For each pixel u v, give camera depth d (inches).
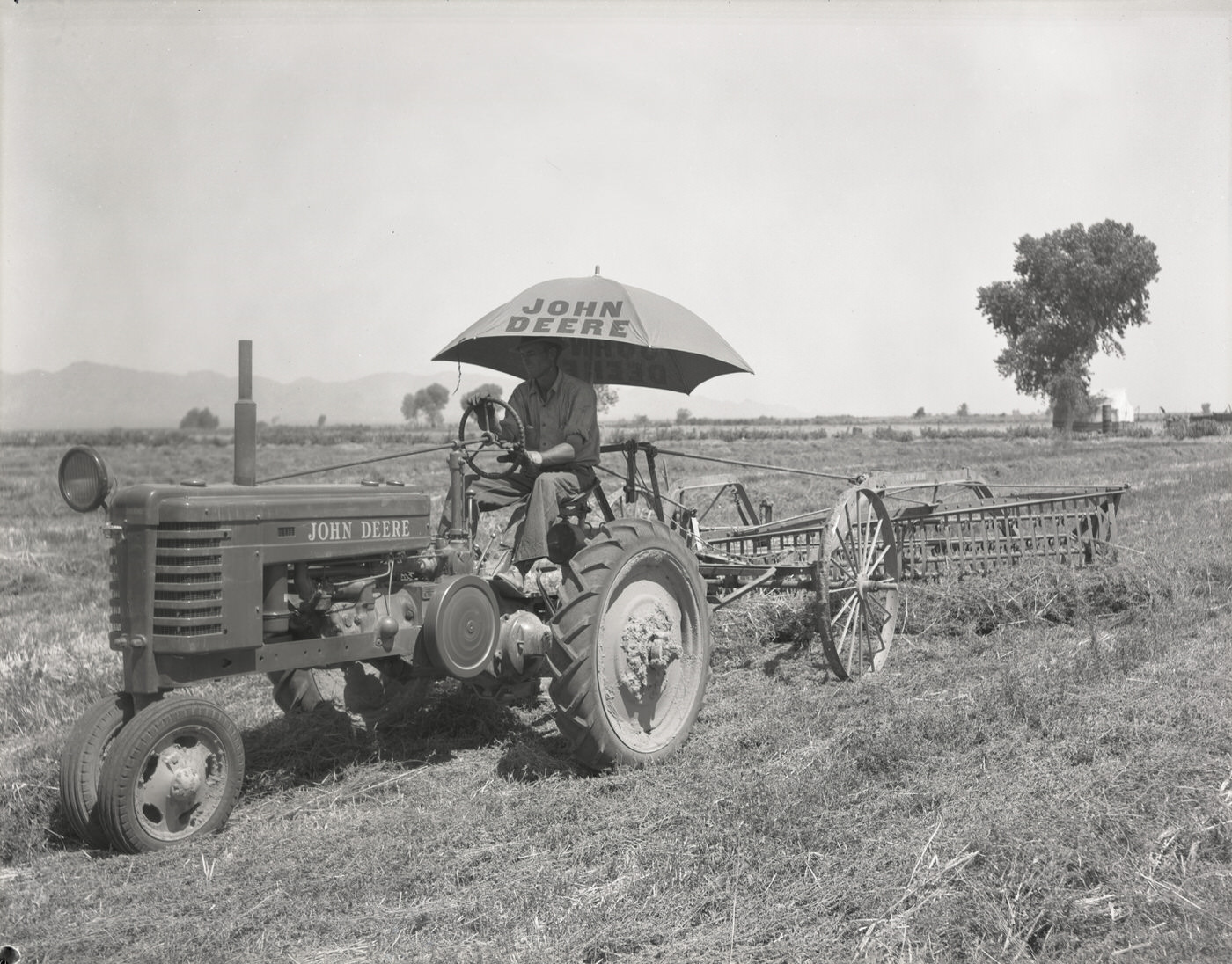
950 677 258.4
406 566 210.4
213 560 175.2
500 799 188.7
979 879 143.2
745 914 138.6
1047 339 3090.6
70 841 183.0
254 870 160.4
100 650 325.1
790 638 314.3
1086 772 182.4
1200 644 277.1
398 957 132.0
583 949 130.1
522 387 246.1
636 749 208.5
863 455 1472.7
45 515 791.7
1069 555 354.9
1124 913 135.2
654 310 239.3
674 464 1152.8
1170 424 2170.3
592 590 202.4
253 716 249.6
